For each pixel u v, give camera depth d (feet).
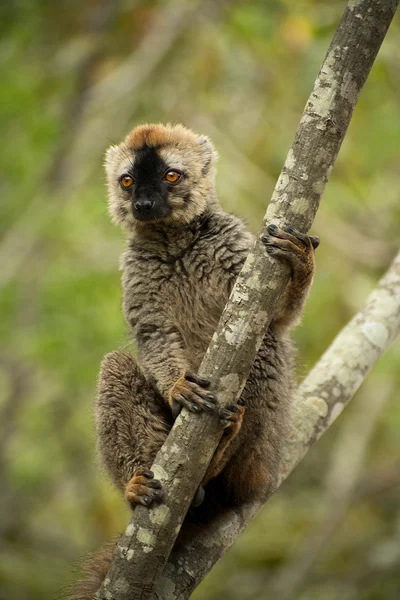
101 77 55.93
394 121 53.93
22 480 52.80
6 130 54.85
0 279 51.26
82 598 24.81
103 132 55.77
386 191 57.00
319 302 52.19
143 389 26.99
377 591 49.75
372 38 22.07
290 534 57.06
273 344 26.66
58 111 56.59
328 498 55.21
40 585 51.75
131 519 22.63
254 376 26.50
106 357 27.17
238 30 51.37
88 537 55.36
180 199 29.71
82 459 56.24
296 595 50.72
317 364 30.14
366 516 58.13
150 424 26.50
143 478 23.15
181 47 55.57
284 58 52.54
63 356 48.08
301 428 28.48
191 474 22.24
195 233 29.14
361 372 29.76
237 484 26.84
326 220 53.98
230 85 54.90
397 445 60.29
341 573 52.37
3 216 53.67
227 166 52.70
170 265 28.81
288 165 22.44
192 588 24.32
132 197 30.17
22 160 53.78
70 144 55.67
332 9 49.70
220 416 22.13
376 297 31.19
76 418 55.01
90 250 51.21
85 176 54.24
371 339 30.12
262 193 53.01
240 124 55.62
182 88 55.57
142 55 55.01
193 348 28.40
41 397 54.29
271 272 22.25
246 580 53.72
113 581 22.39
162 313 28.32
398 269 31.65
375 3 22.00
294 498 59.41
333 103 22.08
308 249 22.81
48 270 50.60
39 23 55.72
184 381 22.85
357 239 54.08
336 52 22.13
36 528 56.59
